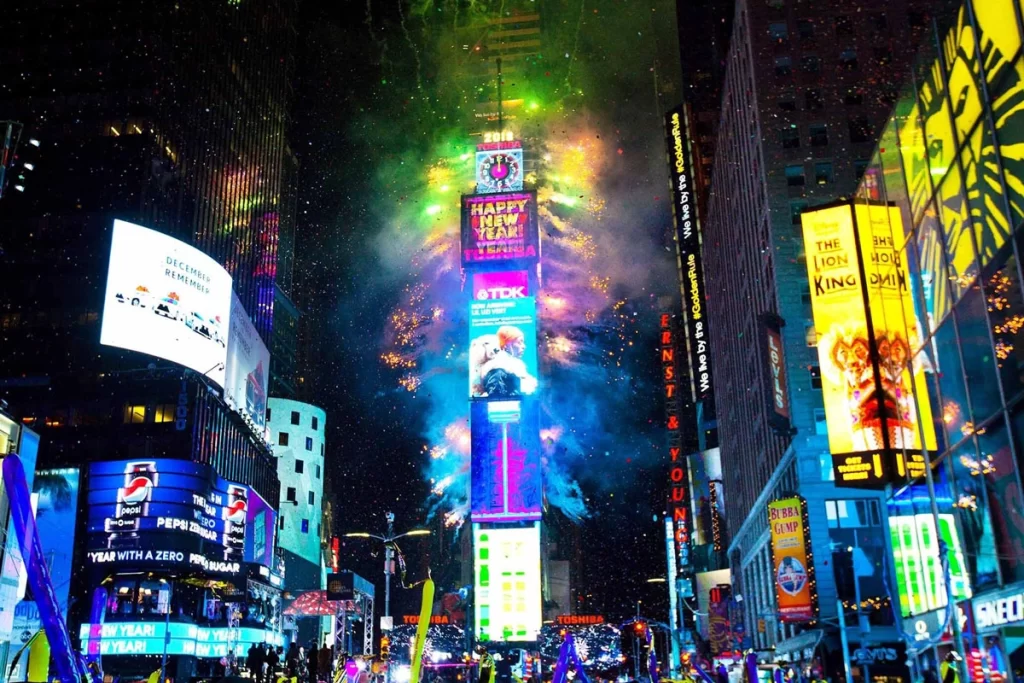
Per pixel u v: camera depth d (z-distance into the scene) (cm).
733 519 11450
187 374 9644
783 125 8150
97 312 9738
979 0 3092
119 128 10481
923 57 3631
